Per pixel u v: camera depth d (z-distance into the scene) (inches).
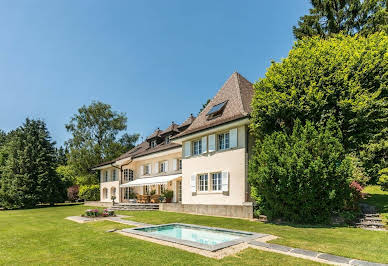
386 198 844.0
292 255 350.0
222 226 616.1
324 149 581.9
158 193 1325.0
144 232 537.0
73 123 2288.4
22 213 1179.9
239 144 838.5
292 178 584.7
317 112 629.9
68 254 390.0
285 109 654.5
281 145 633.0
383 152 1010.1
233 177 842.8
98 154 2222.0
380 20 1270.9
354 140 664.4
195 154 1011.3
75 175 2165.4
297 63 677.3
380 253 351.6
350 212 625.9
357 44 681.6
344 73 625.0
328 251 362.9
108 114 2357.3
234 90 994.1
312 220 612.4
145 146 1622.8
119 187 1515.7
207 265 314.0
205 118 1023.0
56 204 1846.7
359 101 601.3
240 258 340.2
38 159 1638.8
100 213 876.0
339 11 1358.3
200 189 970.7
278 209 649.0
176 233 591.2
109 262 339.6
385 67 634.8
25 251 418.9
